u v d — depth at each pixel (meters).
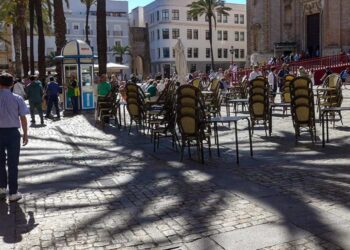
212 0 68.06
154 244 5.05
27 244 5.18
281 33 48.28
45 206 6.57
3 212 6.34
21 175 8.56
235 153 10.01
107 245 5.08
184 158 9.68
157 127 11.47
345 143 10.70
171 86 13.53
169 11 81.75
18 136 6.79
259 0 49.78
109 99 15.95
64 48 23.12
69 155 10.54
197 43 83.81
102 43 24.67
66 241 5.24
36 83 17.52
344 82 33.44
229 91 22.08
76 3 85.38
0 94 6.71
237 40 87.44
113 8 86.19
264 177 7.73
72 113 21.78
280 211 5.90
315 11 44.28
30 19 37.94
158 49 84.50
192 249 4.88
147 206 6.41
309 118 10.57
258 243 4.93
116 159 9.91
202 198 6.65
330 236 5.02
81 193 7.22
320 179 7.44
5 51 73.75
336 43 41.94
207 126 10.39
